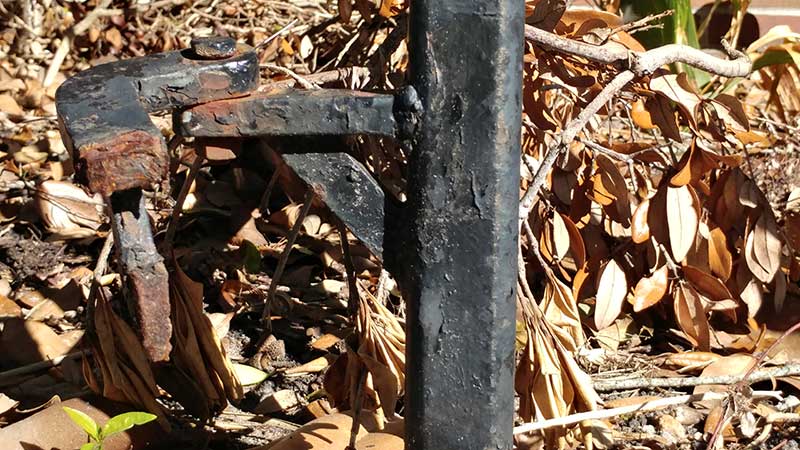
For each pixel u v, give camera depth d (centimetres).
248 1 137
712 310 86
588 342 86
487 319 54
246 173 101
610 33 77
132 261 50
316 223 96
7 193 100
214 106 54
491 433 56
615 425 77
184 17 137
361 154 78
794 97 116
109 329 69
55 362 79
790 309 90
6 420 72
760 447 74
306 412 77
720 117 81
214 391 72
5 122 115
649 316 90
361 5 80
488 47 52
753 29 138
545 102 83
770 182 108
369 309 69
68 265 93
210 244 96
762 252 83
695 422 77
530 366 66
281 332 86
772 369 79
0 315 85
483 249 54
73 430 68
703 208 85
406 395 57
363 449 65
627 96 82
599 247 87
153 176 48
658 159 80
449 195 54
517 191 54
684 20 112
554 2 72
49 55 130
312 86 72
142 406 70
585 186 83
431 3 52
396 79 75
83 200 99
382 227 55
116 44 131
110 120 50
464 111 53
